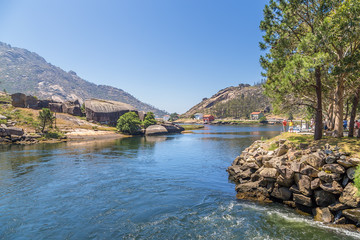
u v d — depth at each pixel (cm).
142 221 1405
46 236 1231
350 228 1243
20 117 8519
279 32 2341
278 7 2258
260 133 10306
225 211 1547
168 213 1524
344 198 1326
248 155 2459
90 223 1384
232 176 2458
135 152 4547
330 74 1869
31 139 6544
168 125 12475
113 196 1877
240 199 1803
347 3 1762
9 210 1577
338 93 2091
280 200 1722
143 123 12019
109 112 12119
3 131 6306
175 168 3009
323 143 1902
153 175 2609
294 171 1586
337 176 1409
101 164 3250
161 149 5059
